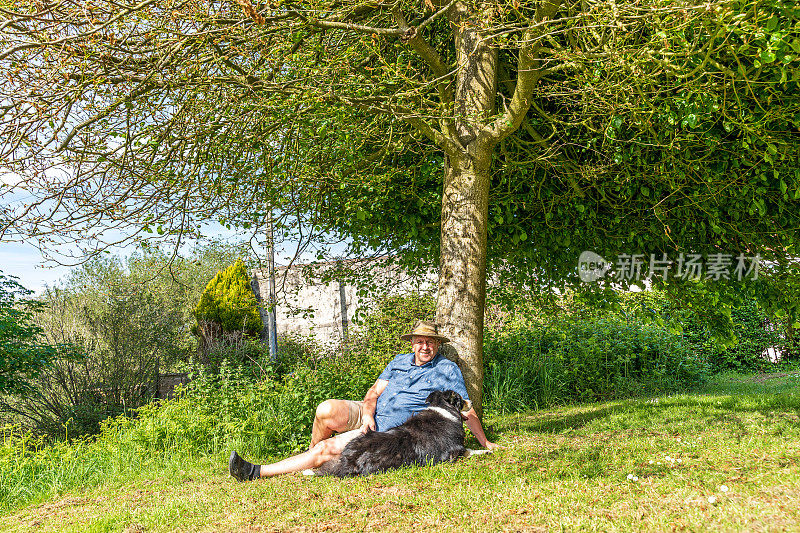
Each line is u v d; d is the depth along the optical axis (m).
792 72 5.39
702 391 11.02
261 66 6.05
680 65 5.54
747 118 6.02
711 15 4.46
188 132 6.30
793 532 2.34
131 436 6.70
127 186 6.18
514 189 7.99
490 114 6.30
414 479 3.92
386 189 7.80
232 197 7.33
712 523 2.57
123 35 4.95
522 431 6.29
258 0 4.84
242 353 13.24
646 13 4.80
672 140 6.41
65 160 5.43
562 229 8.48
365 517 3.18
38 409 12.61
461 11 6.37
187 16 4.84
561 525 2.73
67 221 5.55
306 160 7.28
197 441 6.65
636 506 2.99
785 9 4.40
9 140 4.86
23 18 4.30
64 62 4.52
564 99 7.08
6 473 5.48
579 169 7.59
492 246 9.07
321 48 5.56
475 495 3.40
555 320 11.80
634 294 12.13
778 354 15.12
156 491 4.70
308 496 3.73
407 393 5.02
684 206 7.49
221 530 3.17
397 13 5.70
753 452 4.16
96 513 4.02
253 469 4.55
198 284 19.48
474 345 6.03
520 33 6.20
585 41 5.59
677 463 3.96
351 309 16.73
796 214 7.70
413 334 5.07
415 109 6.12
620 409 7.70
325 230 9.05
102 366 13.26
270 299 9.84
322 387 7.62
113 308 14.66
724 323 9.62
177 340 16.36
